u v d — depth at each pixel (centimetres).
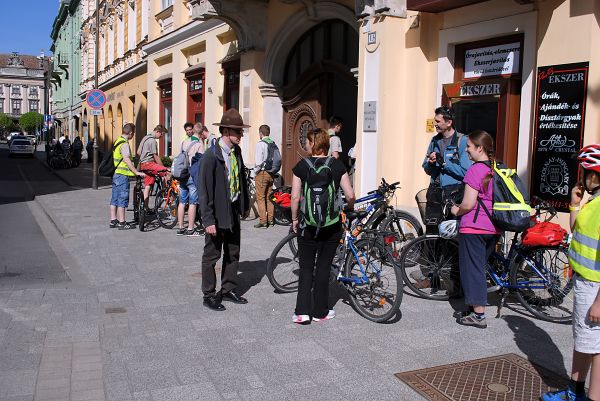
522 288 567
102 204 1511
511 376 432
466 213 536
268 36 1282
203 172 573
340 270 589
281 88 1288
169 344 492
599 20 631
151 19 2128
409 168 869
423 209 713
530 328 541
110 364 449
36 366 443
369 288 568
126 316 567
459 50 818
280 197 876
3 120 11681
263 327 539
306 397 396
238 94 1464
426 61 850
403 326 545
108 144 3344
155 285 684
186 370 439
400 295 540
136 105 2620
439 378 427
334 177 540
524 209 529
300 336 516
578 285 352
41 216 1329
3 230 1119
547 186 666
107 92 3347
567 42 650
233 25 1312
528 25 702
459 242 548
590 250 344
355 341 504
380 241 570
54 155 3134
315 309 557
